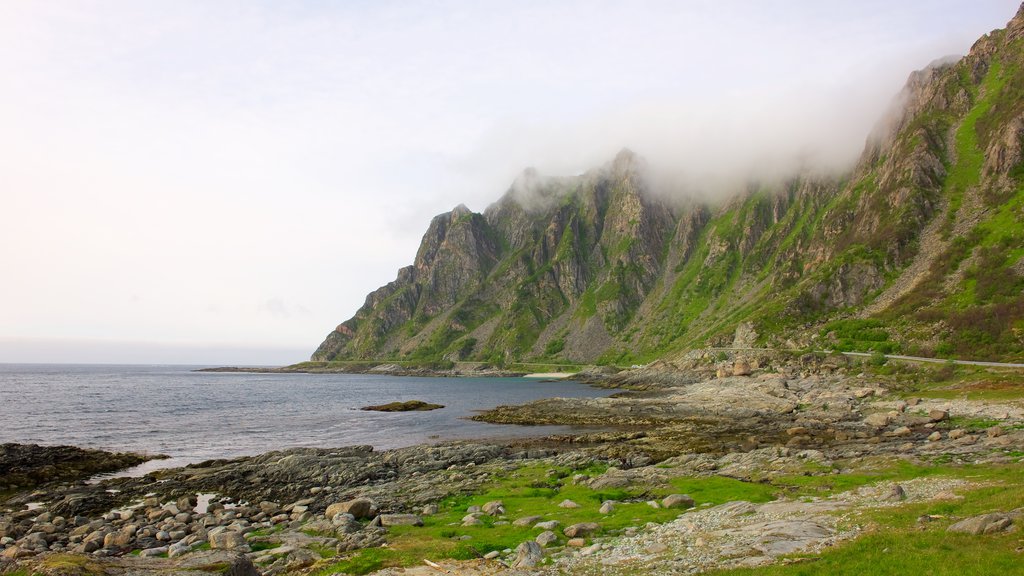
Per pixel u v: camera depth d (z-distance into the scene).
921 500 28.33
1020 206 170.12
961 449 47.53
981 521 19.89
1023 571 15.38
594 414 102.56
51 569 19.84
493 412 110.69
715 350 188.50
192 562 24.53
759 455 50.59
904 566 17.28
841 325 163.25
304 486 47.50
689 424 85.56
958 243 170.75
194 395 166.38
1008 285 136.75
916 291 162.38
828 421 77.75
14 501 44.75
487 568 22.89
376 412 118.31
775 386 114.88
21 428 89.88
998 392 78.94
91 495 45.38
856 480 36.94
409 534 29.42
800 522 25.19
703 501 33.81
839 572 17.67
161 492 46.59
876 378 109.81
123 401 141.12
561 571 21.92
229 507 41.59
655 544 24.42
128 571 21.72
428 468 54.16
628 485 40.97
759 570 18.91
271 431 88.50
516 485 43.62
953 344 124.31
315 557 25.92
